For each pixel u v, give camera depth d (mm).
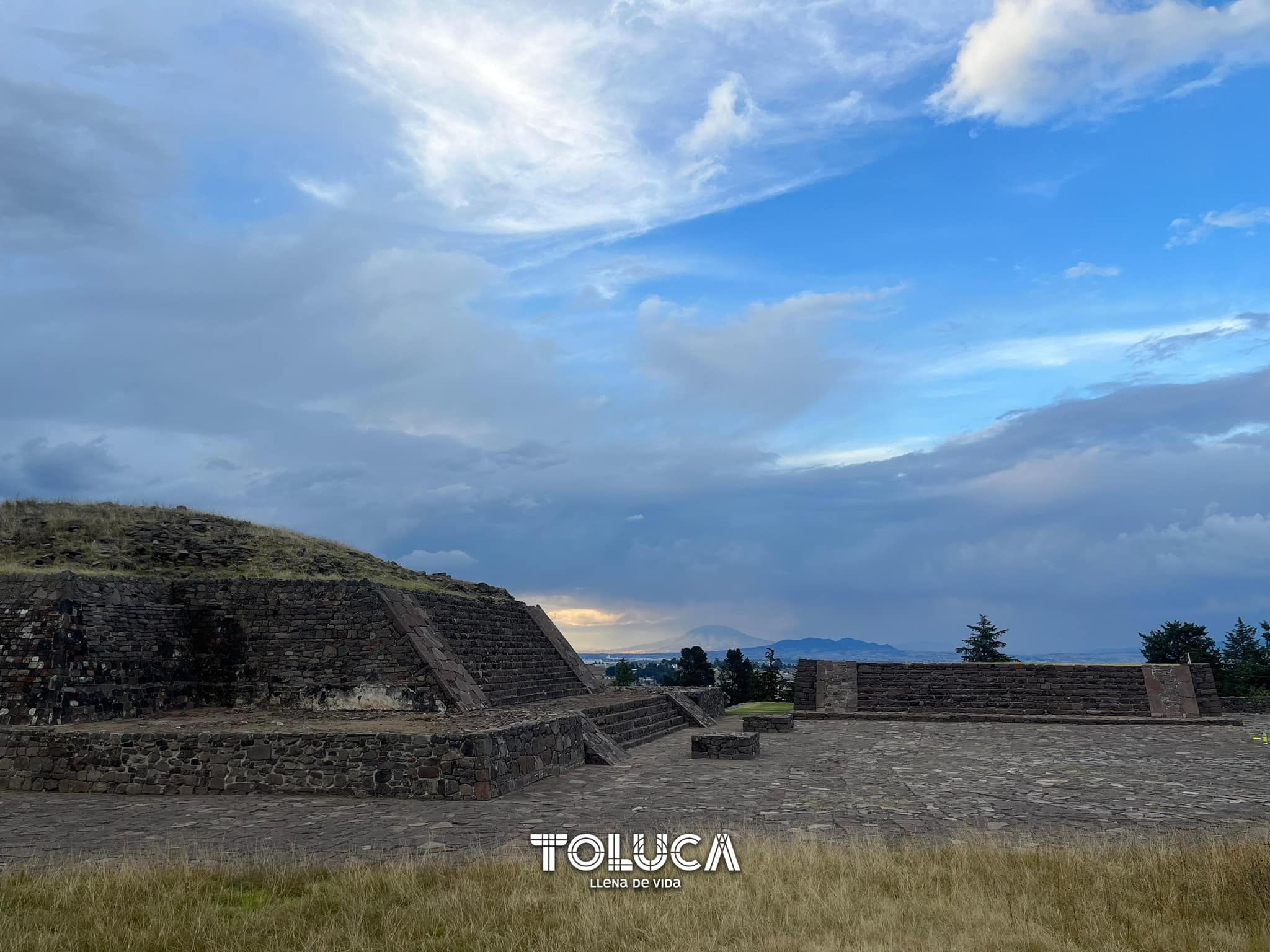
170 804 16797
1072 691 39531
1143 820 15508
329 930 8867
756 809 16531
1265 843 12281
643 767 22891
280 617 27078
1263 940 8406
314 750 17938
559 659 38750
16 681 22469
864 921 9117
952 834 14203
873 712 39125
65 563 26859
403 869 11062
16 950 8320
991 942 8477
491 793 17531
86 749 18531
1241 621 70062
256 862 11898
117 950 8445
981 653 70188
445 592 33438
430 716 24047
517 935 8734
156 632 26062
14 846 13328
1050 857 11602
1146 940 8570
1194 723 35875
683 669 80812
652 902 9781
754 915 9406
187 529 32062
